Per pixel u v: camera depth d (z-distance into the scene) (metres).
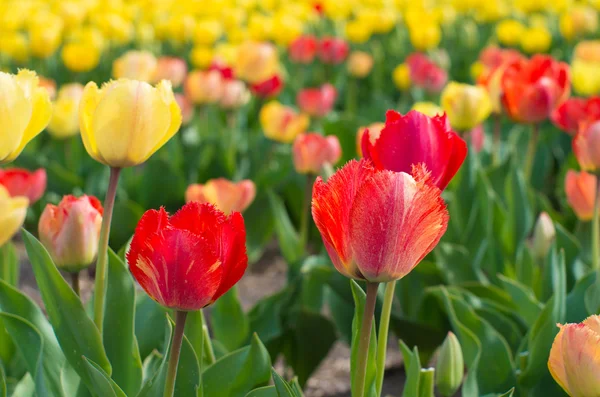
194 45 3.95
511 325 1.46
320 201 1.02
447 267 1.60
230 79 2.40
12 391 1.35
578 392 1.06
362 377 1.06
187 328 1.22
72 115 2.12
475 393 1.29
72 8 3.56
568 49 4.00
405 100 3.09
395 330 1.56
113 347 1.23
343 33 4.48
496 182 1.83
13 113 1.10
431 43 3.67
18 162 2.18
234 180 2.33
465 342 1.32
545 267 1.53
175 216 1.05
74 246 1.24
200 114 2.53
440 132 1.09
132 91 1.12
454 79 4.01
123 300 1.23
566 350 1.06
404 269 1.02
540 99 1.67
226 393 1.23
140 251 1.03
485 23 4.75
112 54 3.74
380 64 3.64
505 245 1.66
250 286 2.19
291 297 1.63
